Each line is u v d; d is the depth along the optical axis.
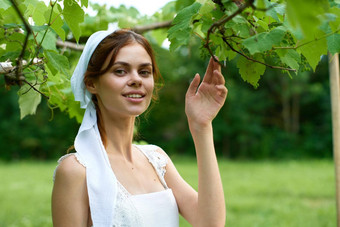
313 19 0.84
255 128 20.89
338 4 1.55
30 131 21.22
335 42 1.47
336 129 2.71
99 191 1.59
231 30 1.54
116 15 3.93
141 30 3.48
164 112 21.75
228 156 21.45
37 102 2.54
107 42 1.68
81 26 3.50
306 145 20.38
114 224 1.58
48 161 20.73
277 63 1.70
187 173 14.80
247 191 10.90
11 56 1.78
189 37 1.48
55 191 1.62
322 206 8.88
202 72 19.97
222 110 21.14
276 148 20.78
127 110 1.67
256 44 1.36
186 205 1.83
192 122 1.71
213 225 1.68
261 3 1.05
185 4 2.00
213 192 1.68
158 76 1.97
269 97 21.64
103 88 1.69
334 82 2.67
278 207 8.73
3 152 21.00
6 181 13.20
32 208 8.70
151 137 21.69
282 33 1.37
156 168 1.86
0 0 1.74
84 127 1.71
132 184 1.73
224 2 1.39
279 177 13.63
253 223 7.41
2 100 21.06
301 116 21.72
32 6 1.96
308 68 1.71
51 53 1.78
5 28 1.71
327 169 15.69
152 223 1.67
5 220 7.46
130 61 1.67
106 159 1.66
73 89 1.76
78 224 1.59
